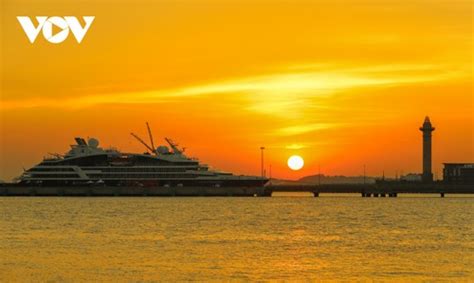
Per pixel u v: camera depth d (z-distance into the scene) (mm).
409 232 148750
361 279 88562
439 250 116438
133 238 133750
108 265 98188
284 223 172625
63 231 148000
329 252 113562
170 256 107688
